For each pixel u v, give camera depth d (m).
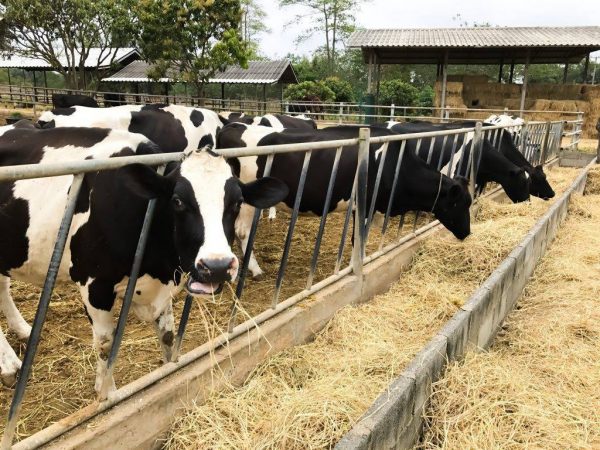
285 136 5.08
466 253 5.14
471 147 6.74
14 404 2.00
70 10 23.23
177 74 26.62
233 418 2.59
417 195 5.13
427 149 7.00
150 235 2.56
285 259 3.36
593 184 10.35
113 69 28.50
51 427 2.13
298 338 3.52
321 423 2.51
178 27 21.44
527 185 7.41
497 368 3.19
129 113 6.04
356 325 3.79
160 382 2.56
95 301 2.69
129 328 3.66
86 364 3.23
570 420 2.89
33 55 26.81
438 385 2.94
